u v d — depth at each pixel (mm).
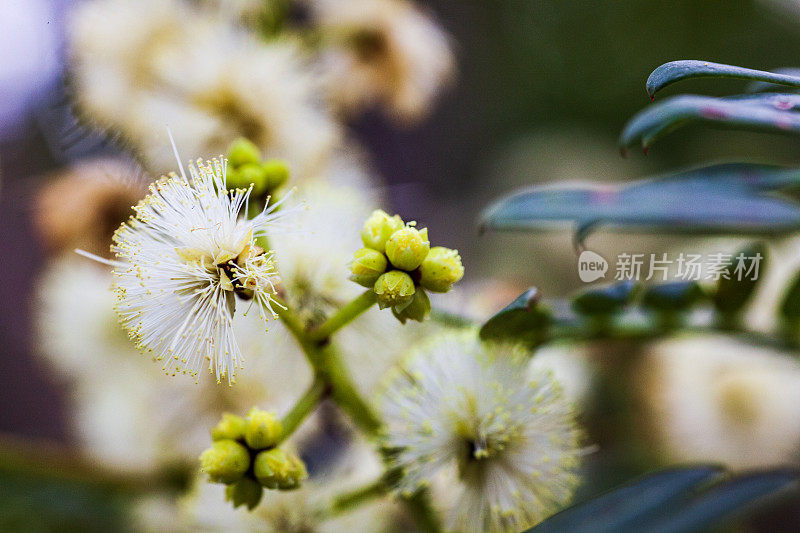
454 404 188
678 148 429
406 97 255
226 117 221
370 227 179
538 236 358
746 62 456
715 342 230
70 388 273
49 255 248
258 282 181
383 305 178
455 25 493
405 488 188
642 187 192
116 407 233
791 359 219
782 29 446
